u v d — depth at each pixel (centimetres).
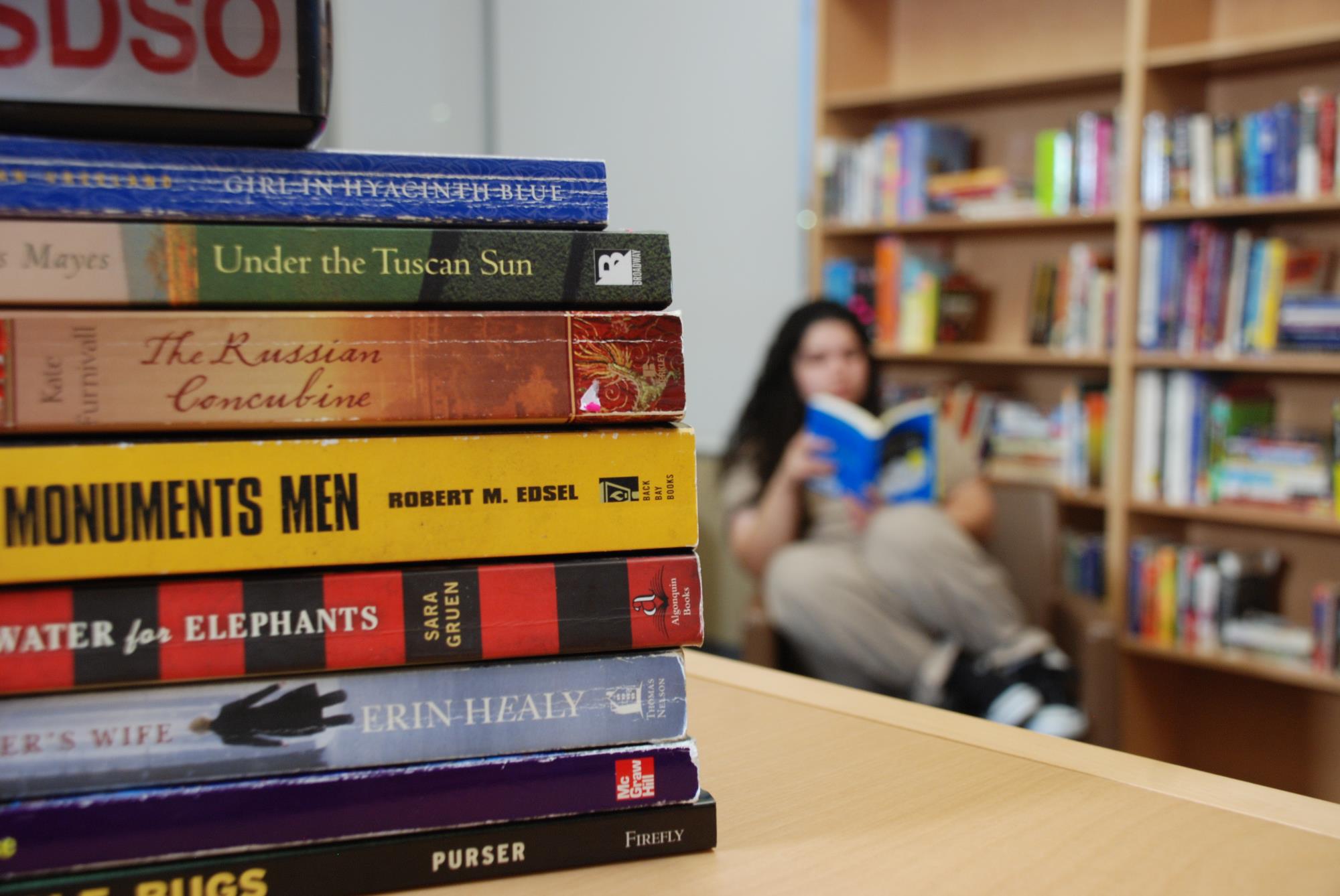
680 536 49
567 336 47
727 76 387
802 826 52
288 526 45
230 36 43
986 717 213
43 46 42
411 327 46
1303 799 55
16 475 42
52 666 43
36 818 43
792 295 379
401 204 46
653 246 49
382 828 46
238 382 44
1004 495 249
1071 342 291
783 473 237
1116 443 277
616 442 48
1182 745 305
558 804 48
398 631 46
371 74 402
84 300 43
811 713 70
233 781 45
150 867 44
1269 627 266
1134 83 268
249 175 45
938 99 321
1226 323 263
